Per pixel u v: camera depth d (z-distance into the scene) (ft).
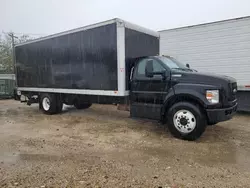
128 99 21.11
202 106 16.53
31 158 13.41
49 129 20.61
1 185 10.11
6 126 21.99
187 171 11.46
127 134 18.67
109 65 20.49
